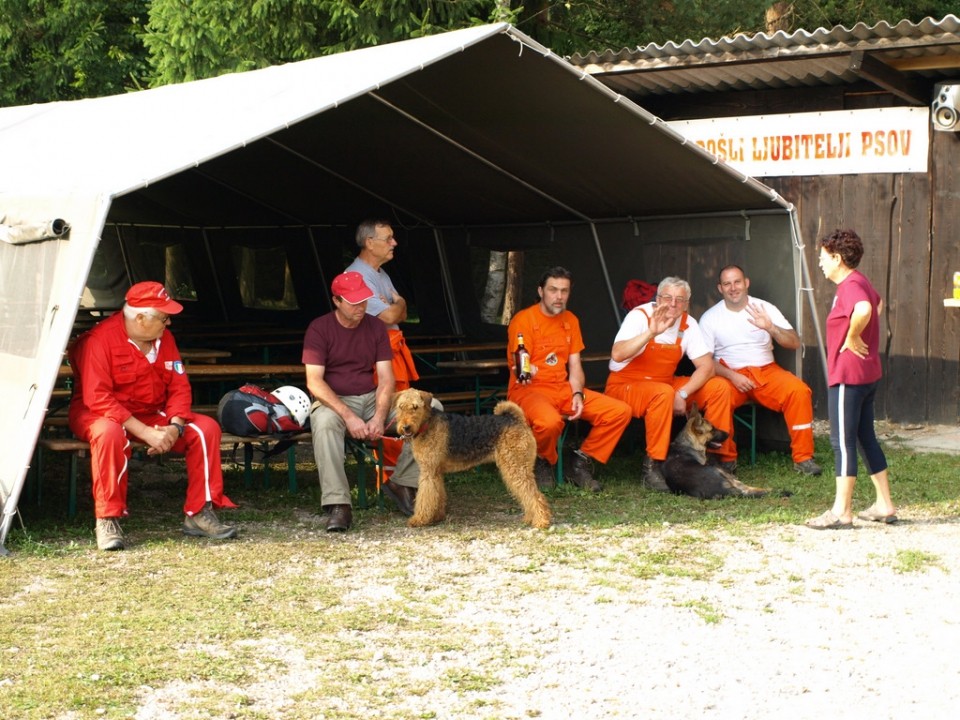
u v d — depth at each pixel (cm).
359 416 678
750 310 813
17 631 457
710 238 873
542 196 940
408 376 735
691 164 772
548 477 754
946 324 972
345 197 1110
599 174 845
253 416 657
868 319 609
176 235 1433
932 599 500
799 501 703
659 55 972
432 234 1128
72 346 620
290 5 1489
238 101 712
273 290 1344
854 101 1002
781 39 897
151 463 842
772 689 401
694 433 747
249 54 1508
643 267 928
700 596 507
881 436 948
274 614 481
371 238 734
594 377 977
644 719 376
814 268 1033
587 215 955
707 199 838
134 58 1914
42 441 620
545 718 377
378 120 825
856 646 443
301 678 409
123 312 604
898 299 993
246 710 380
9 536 601
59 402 782
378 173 992
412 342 1136
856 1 1844
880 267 999
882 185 992
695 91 1065
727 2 1666
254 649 439
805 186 1031
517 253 1104
